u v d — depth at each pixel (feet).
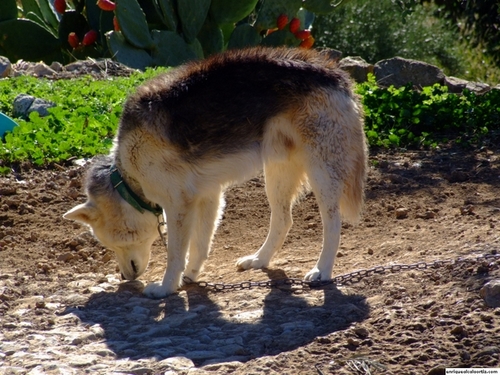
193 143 25.64
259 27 75.72
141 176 26.17
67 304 25.34
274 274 28.09
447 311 21.79
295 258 30.22
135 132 25.81
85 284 27.66
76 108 48.49
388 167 40.75
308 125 25.85
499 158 41.27
